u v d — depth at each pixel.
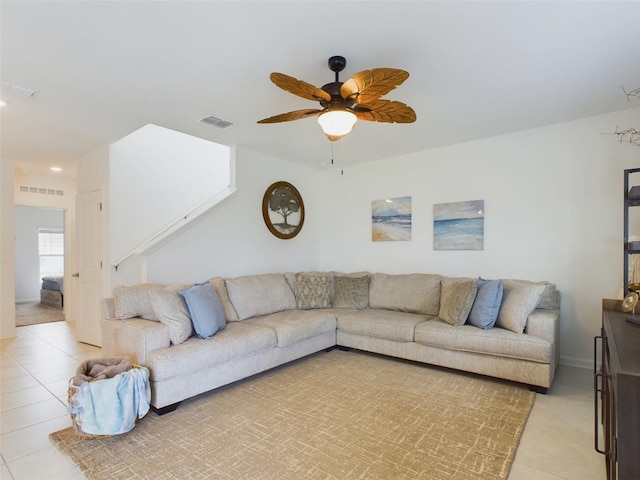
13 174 4.89
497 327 3.21
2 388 3.05
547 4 1.77
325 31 2.00
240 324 3.44
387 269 4.88
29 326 5.54
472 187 4.12
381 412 2.52
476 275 4.09
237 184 4.35
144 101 2.94
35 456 2.04
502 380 3.12
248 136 3.93
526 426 2.33
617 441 1.08
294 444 2.12
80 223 4.62
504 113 3.28
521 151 3.79
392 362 3.65
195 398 2.79
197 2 1.74
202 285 3.23
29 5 1.75
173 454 2.03
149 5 1.76
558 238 3.58
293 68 2.41
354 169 5.24
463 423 2.36
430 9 1.80
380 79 1.83
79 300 4.59
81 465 1.93
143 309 2.92
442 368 3.46
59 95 2.81
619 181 3.28
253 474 1.84
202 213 4.00
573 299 3.50
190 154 5.16
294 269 5.16
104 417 2.13
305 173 5.39
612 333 1.69
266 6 1.78
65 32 1.99
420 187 4.55
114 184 4.19
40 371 3.47
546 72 2.49
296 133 3.82
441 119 3.43
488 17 1.87
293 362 3.65
